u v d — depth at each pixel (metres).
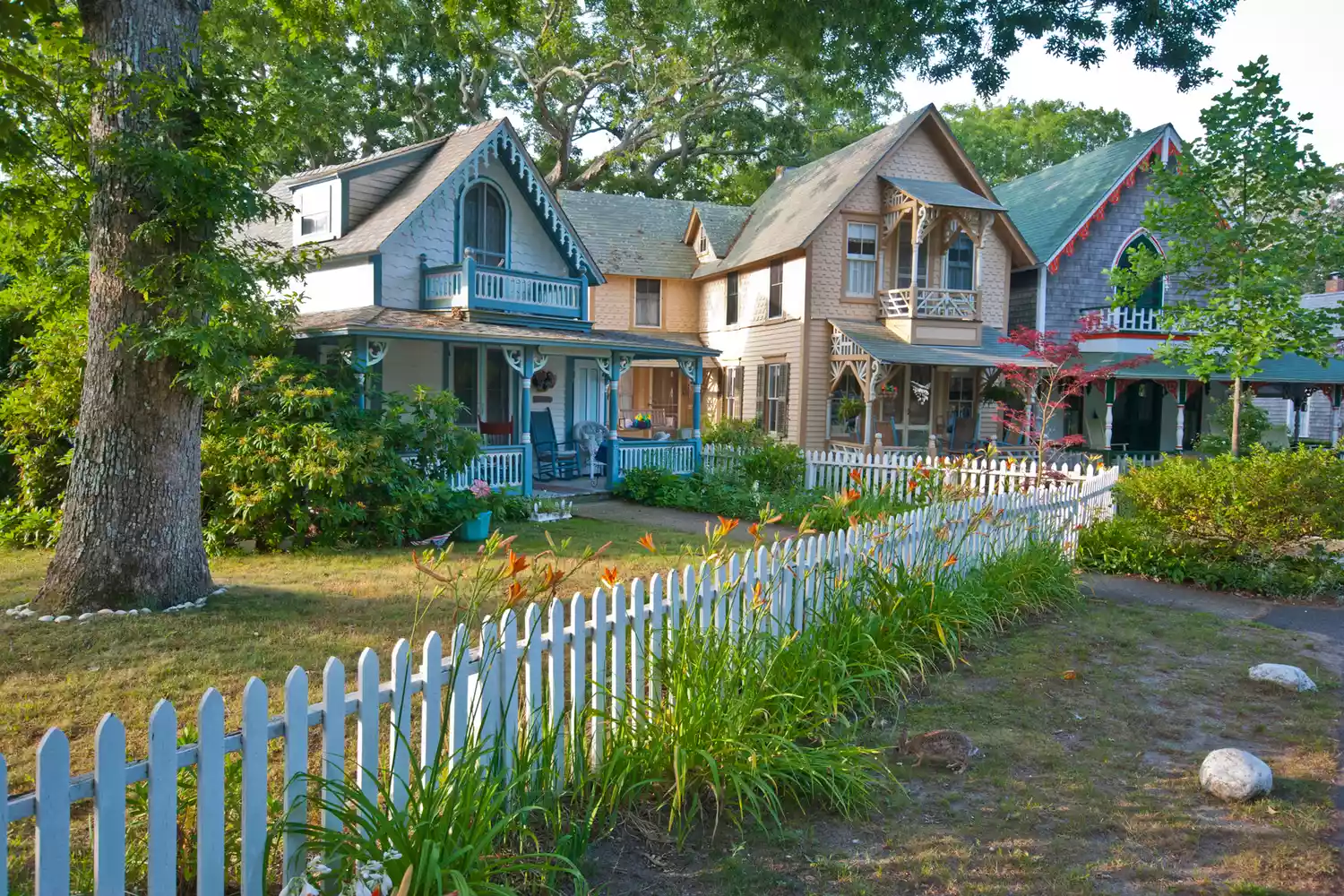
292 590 8.48
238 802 3.43
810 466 17.22
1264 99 13.03
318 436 10.70
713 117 37.84
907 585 6.72
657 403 30.03
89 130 7.75
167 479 7.75
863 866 3.66
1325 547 10.79
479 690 3.69
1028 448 22.91
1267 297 13.23
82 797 2.53
